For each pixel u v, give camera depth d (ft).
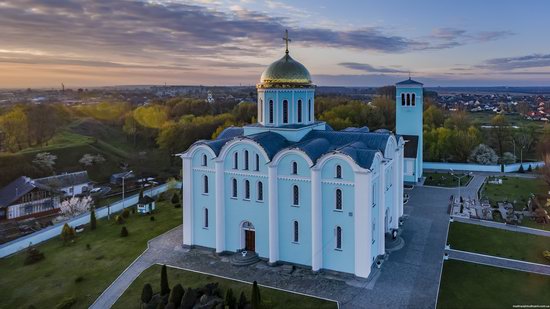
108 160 396.98
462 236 181.68
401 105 293.64
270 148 159.02
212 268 155.53
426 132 381.60
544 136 417.49
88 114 582.35
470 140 366.22
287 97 175.22
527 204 228.63
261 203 159.22
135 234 195.21
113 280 149.69
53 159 359.05
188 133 431.02
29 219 260.62
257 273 150.41
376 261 154.71
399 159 196.95
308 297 132.26
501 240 176.65
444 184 279.28
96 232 201.57
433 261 156.56
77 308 132.36
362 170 138.72
